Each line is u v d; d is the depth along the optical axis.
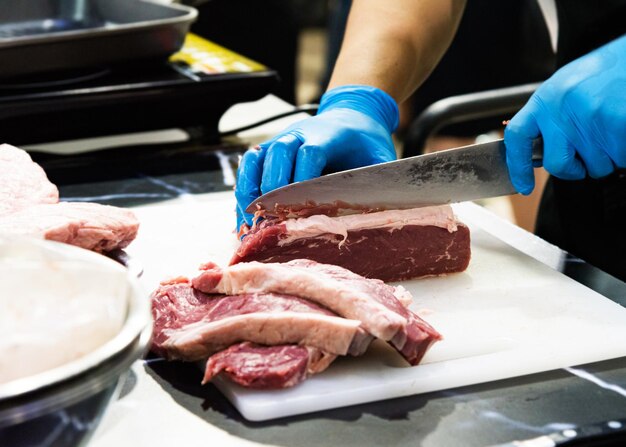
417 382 1.24
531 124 1.64
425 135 2.31
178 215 1.88
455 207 1.99
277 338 1.23
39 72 2.09
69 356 0.90
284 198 1.57
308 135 1.71
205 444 1.12
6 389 0.82
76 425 0.90
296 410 1.18
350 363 1.28
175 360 1.30
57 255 1.01
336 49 3.41
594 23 2.00
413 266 1.62
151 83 2.14
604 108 1.60
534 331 1.41
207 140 2.33
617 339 1.37
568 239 2.12
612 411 1.22
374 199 1.59
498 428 1.17
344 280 1.33
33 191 1.60
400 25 2.09
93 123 2.12
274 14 4.14
